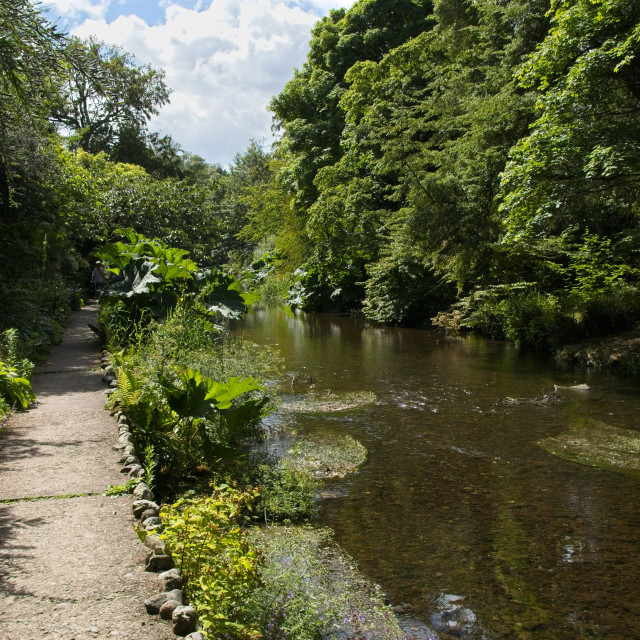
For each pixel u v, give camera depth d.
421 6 27.38
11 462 4.70
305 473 5.60
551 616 3.53
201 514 3.01
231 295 12.18
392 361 12.79
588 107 10.52
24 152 11.78
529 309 14.72
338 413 8.29
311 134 27.27
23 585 2.84
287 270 33.00
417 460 6.34
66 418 6.06
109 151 37.97
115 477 4.42
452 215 16.59
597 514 4.99
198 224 22.66
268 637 2.89
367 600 3.63
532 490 5.51
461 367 12.02
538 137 10.34
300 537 4.38
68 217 15.45
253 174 56.88
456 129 17.91
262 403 5.89
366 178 22.89
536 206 10.65
